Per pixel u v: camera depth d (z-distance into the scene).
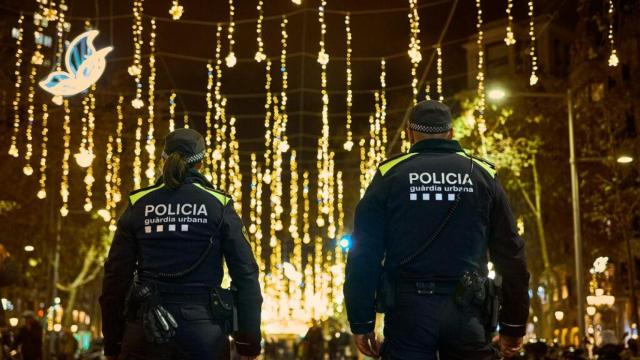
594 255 39.84
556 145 37.31
